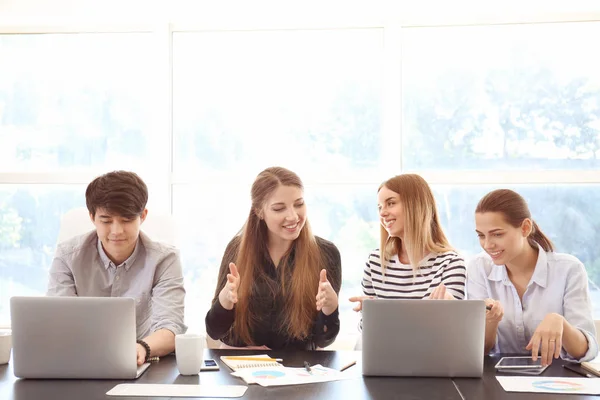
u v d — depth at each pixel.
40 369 1.87
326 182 3.71
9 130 3.86
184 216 3.79
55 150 3.85
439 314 1.86
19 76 3.87
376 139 3.74
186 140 3.82
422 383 1.81
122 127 3.83
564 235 3.60
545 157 3.63
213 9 3.68
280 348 2.51
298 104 3.77
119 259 2.34
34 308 1.87
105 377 1.86
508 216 2.22
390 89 3.67
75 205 3.85
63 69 3.86
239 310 2.50
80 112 3.85
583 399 1.64
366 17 3.72
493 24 3.64
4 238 3.85
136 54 3.83
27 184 3.85
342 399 1.65
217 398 1.66
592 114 3.61
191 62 3.82
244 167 3.79
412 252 2.47
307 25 3.75
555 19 3.60
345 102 3.75
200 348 1.91
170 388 1.76
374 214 3.72
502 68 3.66
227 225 3.78
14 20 3.82
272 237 2.56
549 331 1.98
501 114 3.65
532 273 2.35
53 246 3.84
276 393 1.70
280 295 2.50
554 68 3.63
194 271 3.77
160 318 2.25
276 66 3.79
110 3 3.63
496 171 3.61
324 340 2.44
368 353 1.88
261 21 3.77
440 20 3.66
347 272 3.72
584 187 3.60
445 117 3.69
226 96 3.81
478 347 1.86
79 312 1.86
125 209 2.17
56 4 3.64
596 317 3.57
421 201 2.49
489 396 1.67
